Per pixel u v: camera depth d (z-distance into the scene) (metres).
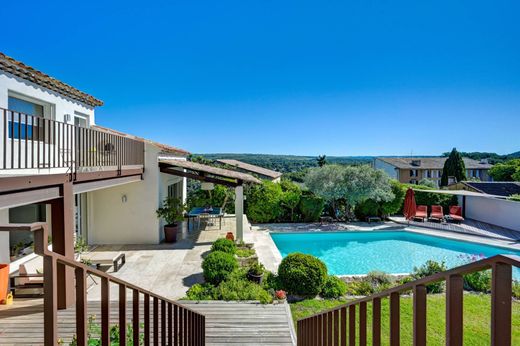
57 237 6.32
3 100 7.14
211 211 16.36
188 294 7.42
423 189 21.34
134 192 12.16
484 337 5.79
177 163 12.52
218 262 8.18
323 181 18.45
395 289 1.76
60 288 6.06
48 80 8.38
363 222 18.86
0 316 5.77
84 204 11.82
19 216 7.75
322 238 16.31
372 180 18.17
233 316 6.51
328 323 3.22
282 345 5.58
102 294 1.79
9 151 7.50
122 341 2.01
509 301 1.02
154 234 12.23
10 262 7.63
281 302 7.17
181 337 3.52
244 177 13.12
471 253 13.95
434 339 5.71
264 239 14.05
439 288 8.22
